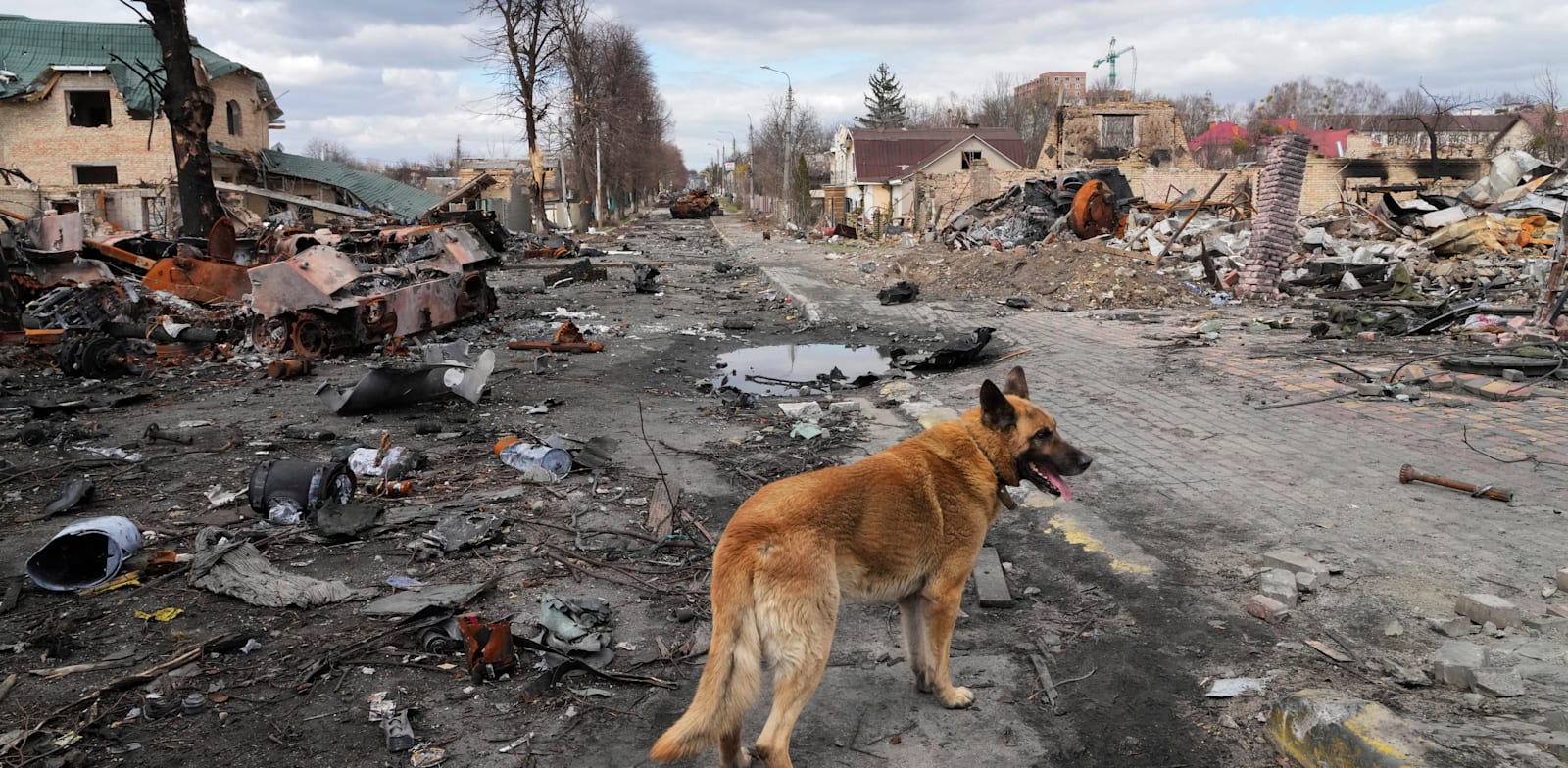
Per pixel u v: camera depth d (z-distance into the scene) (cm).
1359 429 855
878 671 465
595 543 634
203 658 471
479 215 2997
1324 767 365
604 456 820
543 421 988
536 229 4641
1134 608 530
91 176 3731
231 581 551
